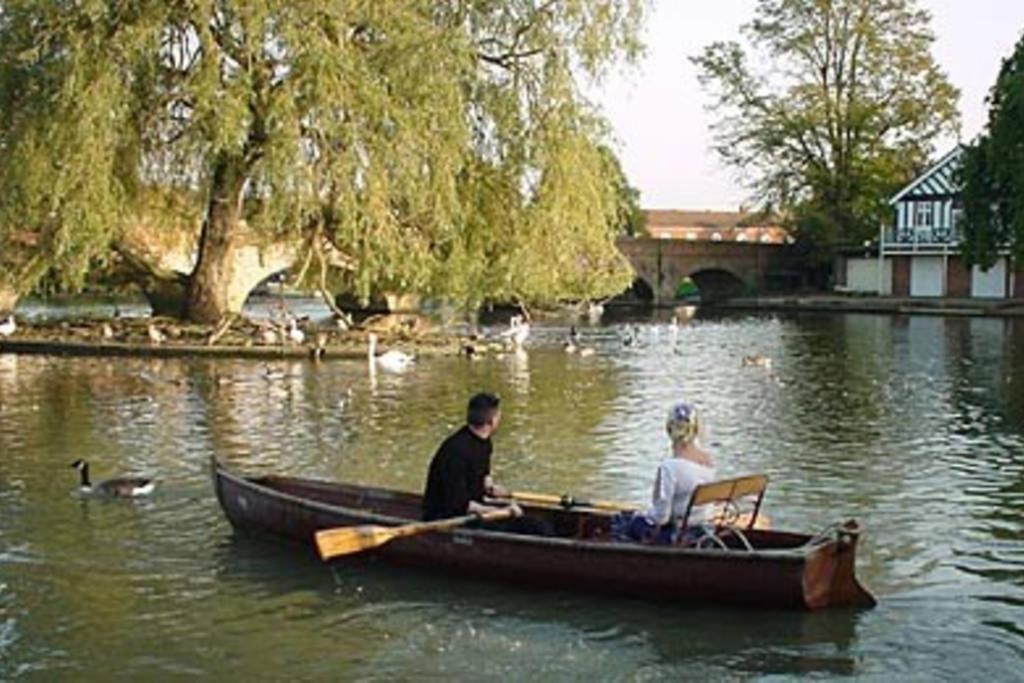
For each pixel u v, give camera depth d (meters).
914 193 69.44
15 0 28.69
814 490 14.55
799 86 70.25
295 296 66.88
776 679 8.53
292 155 27.88
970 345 38.03
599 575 9.91
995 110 54.75
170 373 26.98
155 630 9.44
